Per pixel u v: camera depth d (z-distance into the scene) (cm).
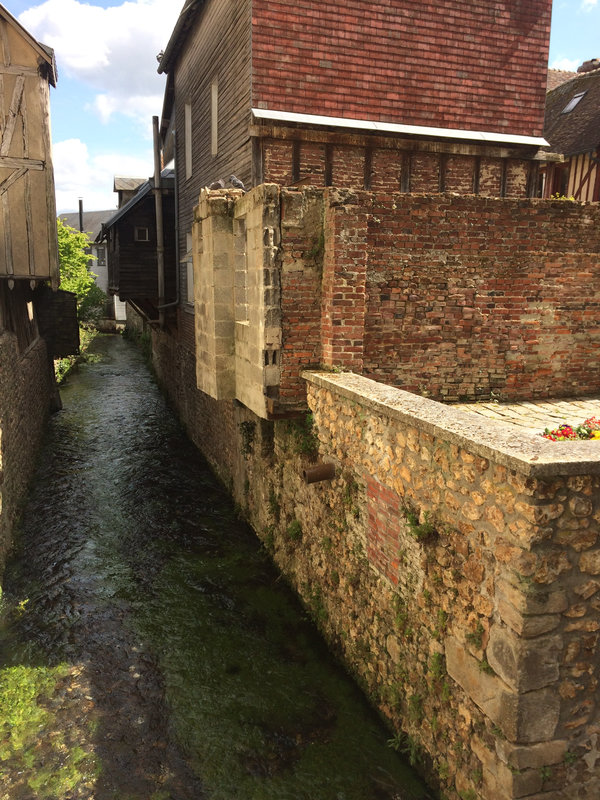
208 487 1114
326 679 571
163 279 1499
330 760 476
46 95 922
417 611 440
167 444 1393
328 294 590
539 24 960
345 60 869
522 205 637
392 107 901
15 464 969
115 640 646
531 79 970
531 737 339
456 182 946
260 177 850
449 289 636
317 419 598
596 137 1471
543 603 325
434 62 913
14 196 918
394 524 464
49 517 969
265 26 823
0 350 895
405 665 463
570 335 686
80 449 1348
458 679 390
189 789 456
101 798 448
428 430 390
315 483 631
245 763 479
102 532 918
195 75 1192
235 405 967
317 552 642
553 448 327
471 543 368
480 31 930
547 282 663
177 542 884
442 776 415
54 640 645
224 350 743
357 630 550
